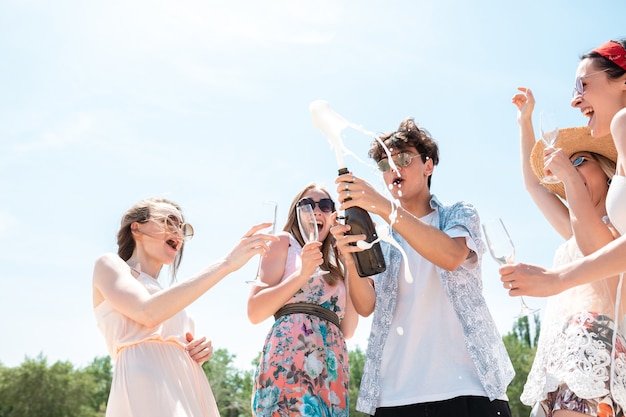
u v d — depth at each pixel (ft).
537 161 12.21
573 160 11.65
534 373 10.28
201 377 11.91
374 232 11.74
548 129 11.07
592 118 10.70
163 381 11.04
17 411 236.63
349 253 12.38
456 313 11.50
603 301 9.79
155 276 12.84
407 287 12.09
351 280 12.54
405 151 12.69
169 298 11.04
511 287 8.91
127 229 13.01
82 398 247.91
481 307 11.73
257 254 11.46
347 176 10.94
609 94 10.36
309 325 12.00
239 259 11.40
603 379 9.13
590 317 9.68
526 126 13.30
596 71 10.43
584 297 9.95
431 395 11.05
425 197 13.03
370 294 12.69
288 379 11.50
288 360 11.62
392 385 11.51
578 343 9.48
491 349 11.32
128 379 11.04
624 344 9.57
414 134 12.83
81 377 255.91
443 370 11.21
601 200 11.28
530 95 13.39
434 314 11.66
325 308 12.39
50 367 245.65
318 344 11.91
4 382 240.12
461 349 11.35
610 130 10.28
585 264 8.57
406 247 12.44
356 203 10.87
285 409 11.35
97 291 12.10
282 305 12.21
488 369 11.03
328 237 13.29
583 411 9.12
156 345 11.48
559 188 12.20
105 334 11.71
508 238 10.09
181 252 13.58
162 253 12.76
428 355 11.39
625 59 10.32
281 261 12.85
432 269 11.99
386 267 12.06
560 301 10.34
